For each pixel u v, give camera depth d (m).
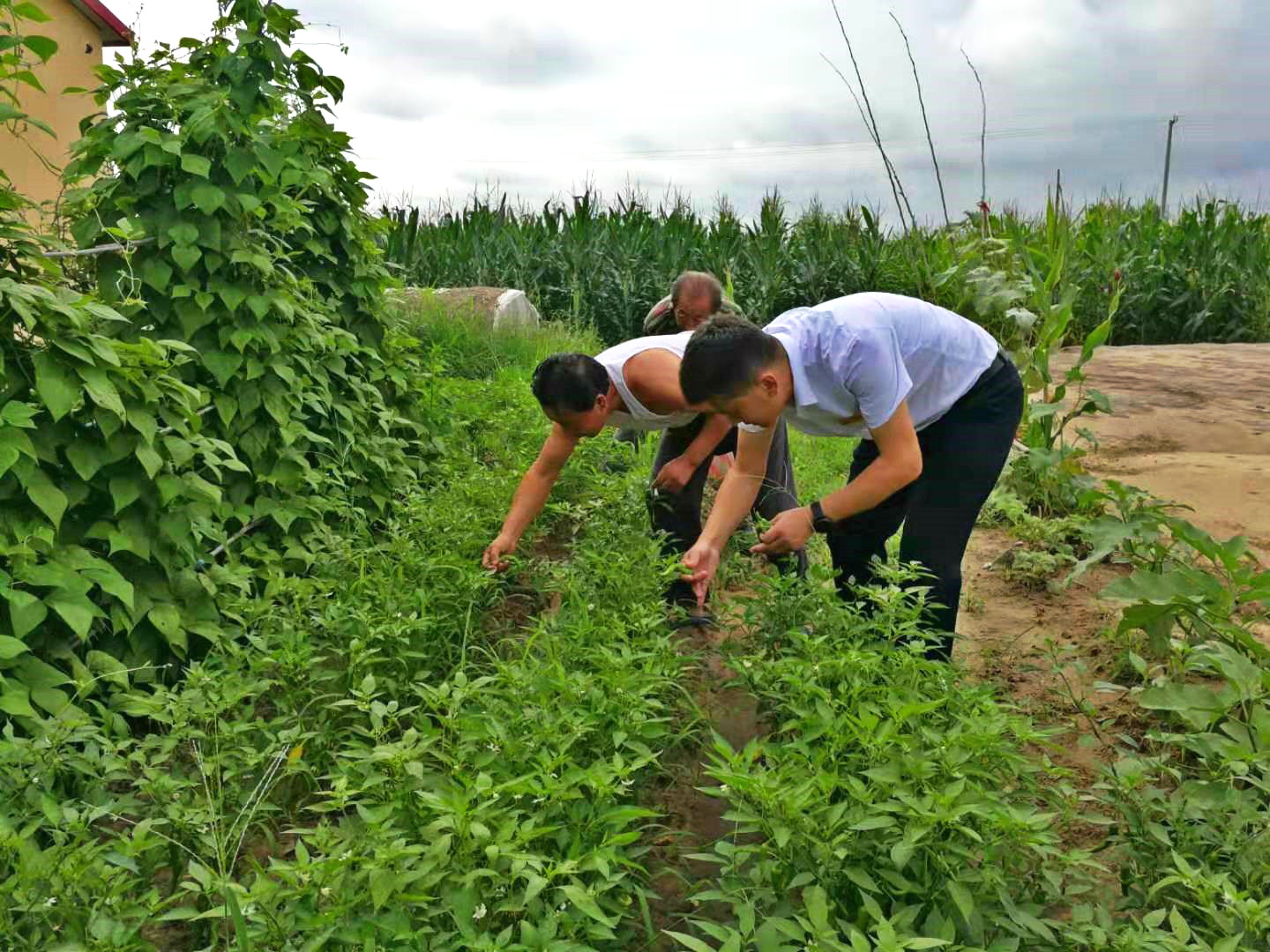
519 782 2.13
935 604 3.20
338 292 5.33
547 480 4.00
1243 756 2.40
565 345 11.82
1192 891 2.23
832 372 2.92
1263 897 2.19
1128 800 2.45
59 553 3.06
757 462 3.44
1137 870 2.40
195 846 2.50
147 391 3.27
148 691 3.33
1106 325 5.40
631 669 2.85
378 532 5.03
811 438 7.75
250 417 4.21
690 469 4.08
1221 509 5.29
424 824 2.25
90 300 3.18
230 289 4.13
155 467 3.23
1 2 3.32
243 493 4.23
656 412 3.92
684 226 16.89
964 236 7.45
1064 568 4.90
